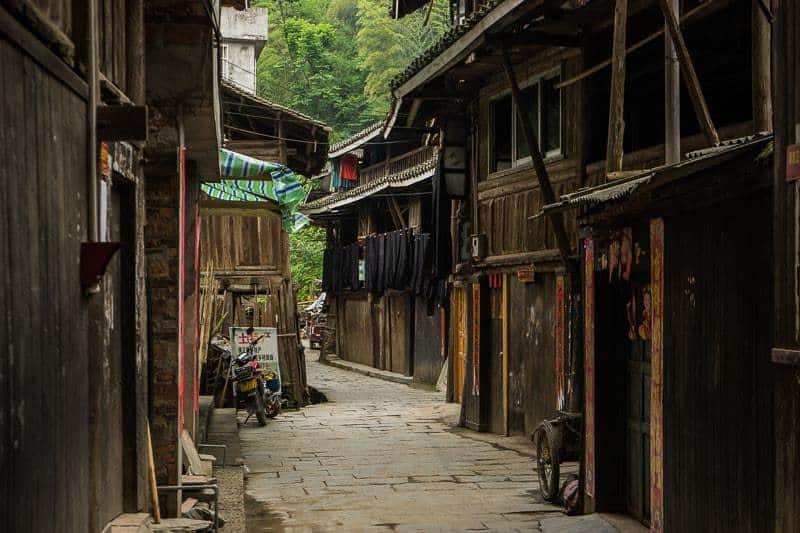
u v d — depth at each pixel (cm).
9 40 319
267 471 1152
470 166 1598
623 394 837
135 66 616
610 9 1015
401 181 2162
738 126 823
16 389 324
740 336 547
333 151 2927
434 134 1875
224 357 1786
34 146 352
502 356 1462
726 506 565
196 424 1111
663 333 675
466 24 1139
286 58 4381
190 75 746
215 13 772
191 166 1048
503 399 1455
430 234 2086
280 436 1475
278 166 1272
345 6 4925
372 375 2717
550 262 1272
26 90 342
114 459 558
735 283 555
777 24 478
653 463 693
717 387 579
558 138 1284
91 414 483
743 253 545
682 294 639
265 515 912
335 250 3188
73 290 413
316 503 966
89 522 475
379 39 4344
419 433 1505
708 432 592
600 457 834
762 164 513
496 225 1478
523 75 1363
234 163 1263
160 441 766
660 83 1076
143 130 460
